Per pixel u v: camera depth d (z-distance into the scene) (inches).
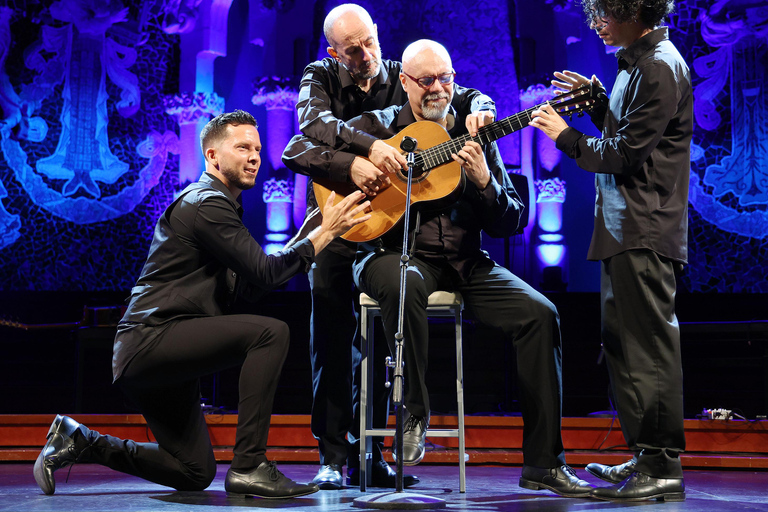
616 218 95.6
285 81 321.7
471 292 107.4
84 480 117.6
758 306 275.9
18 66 305.9
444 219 109.6
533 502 91.4
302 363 249.4
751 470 140.6
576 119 309.7
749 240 293.9
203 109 317.1
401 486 87.7
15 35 306.0
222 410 195.0
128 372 96.0
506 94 327.0
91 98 310.8
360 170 107.7
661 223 93.9
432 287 106.7
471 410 238.5
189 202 98.0
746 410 234.1
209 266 99.1
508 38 327.9
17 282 299.6
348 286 118.8
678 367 93.6
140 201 313.9
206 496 96.5
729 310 275.9
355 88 123.1
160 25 318.3
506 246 199.8
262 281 96.7
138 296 98.2
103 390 249.1
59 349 267.9
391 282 100.1
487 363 240.1
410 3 329.7
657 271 93.5
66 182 306.7
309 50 329.4
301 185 323.3
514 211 111.8
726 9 297.4
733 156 296.5
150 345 95.0
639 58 95.8
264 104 326.6
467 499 94.1
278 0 326.6
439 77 108.8
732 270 294.4
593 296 260.1
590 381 247.3
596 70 324.5
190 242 97.7
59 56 308.8
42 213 304.5
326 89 122.9
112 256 309.0
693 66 301.7
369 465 113.3
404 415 101.5
